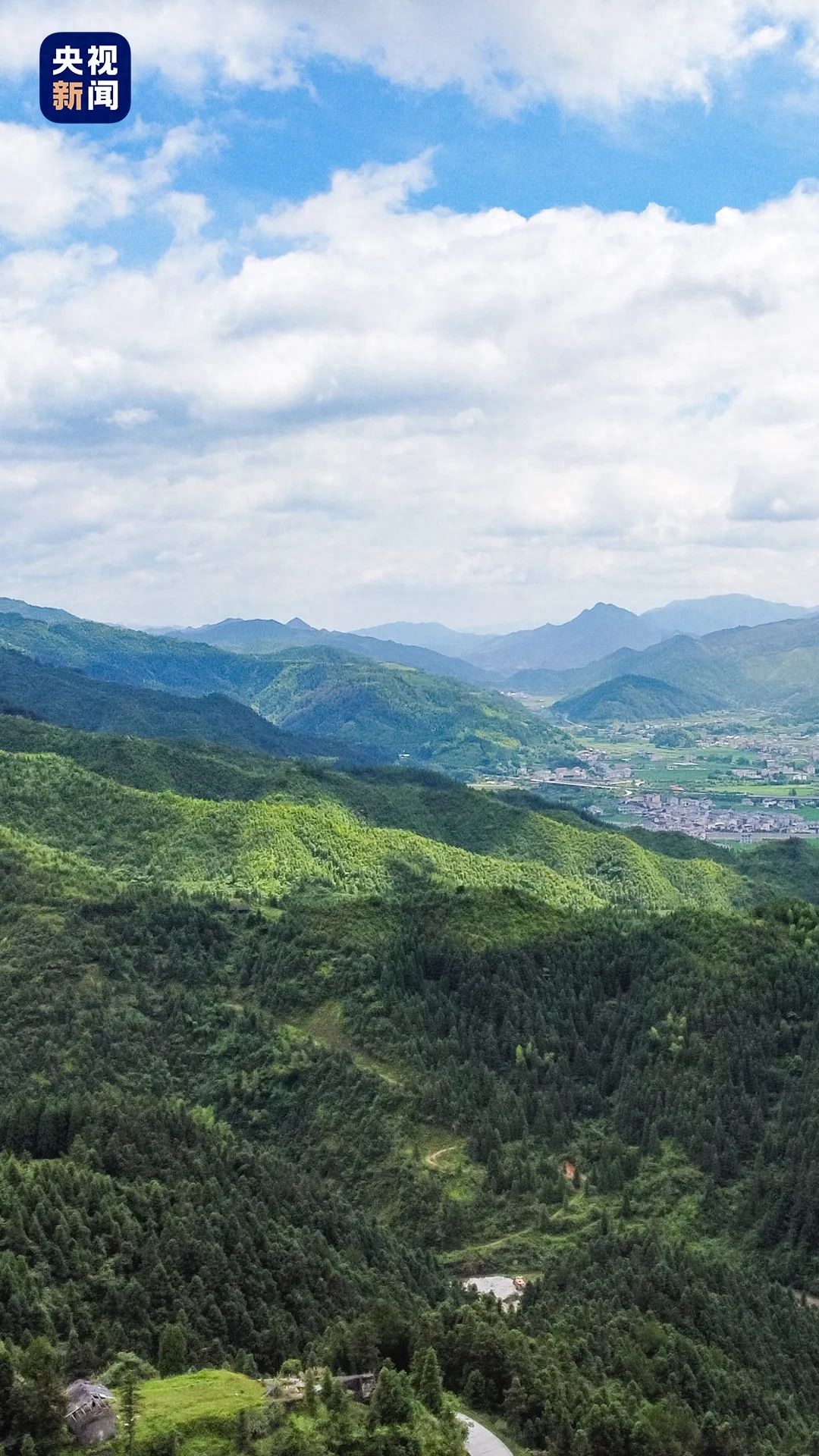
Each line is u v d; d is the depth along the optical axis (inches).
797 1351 4783.5
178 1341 4045.3
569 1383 3971.5
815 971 6983.3
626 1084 6633.9
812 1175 5615.2
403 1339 4173.2
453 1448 3506.4
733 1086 6353.3
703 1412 4170.8
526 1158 6289.4
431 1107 6589.6
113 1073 6776.6
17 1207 4480.8
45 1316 4001.0
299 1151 6515.8
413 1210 6013.8
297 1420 3535.9
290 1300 4571.9
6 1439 3257.9
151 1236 4635.8
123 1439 3351.4
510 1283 5403.5
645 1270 5024.6
